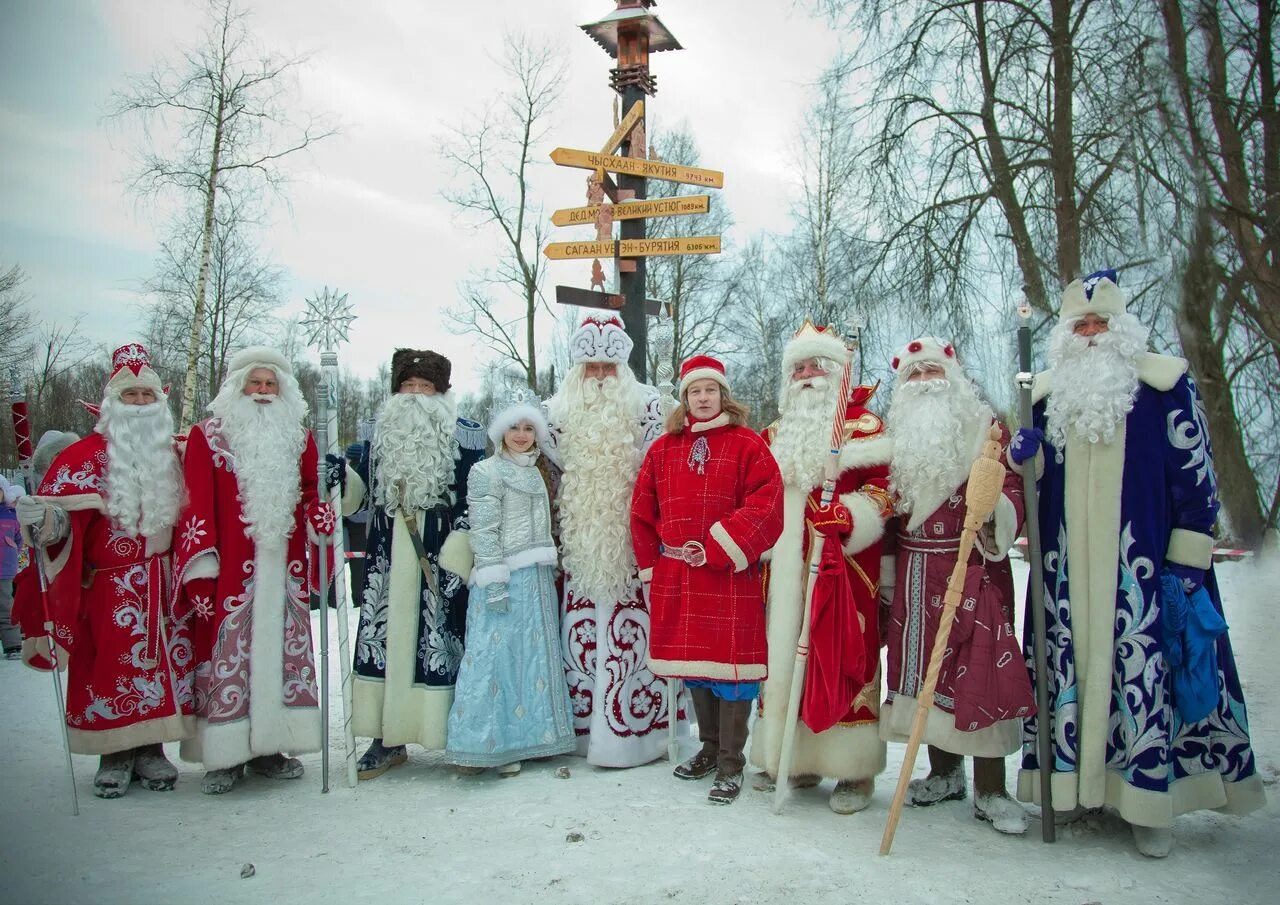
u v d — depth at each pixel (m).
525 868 3.07
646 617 4.36
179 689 3.93
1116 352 3.34
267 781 4.09
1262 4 6.86
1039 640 3.32
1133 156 7.64
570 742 4.25
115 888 2.92
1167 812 3.09
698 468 3.90
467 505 4.25
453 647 4.23
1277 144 7.19
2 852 3.23
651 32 8.16
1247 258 7.54
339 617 4.04
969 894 2.87
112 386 3.95
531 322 19.36
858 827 3.46
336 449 4.07
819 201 19.42
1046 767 3.28
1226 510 8.81
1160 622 3.19
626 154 8.07
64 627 3.78
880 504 3.53
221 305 18.94
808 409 3.90
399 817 3.59
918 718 3.21
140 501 3.89
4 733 4.93
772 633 3.81
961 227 11.91
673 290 23.98
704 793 3.88
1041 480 3.51
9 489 7.26
